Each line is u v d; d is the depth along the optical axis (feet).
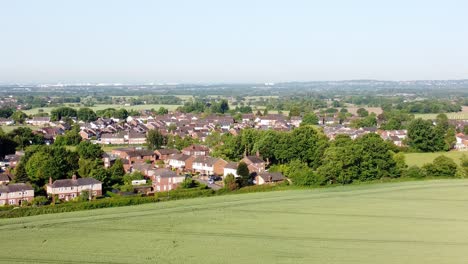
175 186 445.78
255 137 578.25
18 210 330.34
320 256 241.76
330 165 440.86
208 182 474.90
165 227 297.94
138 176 472.85
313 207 352.08
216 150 585.63
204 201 373.20
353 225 302.45
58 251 249.75
